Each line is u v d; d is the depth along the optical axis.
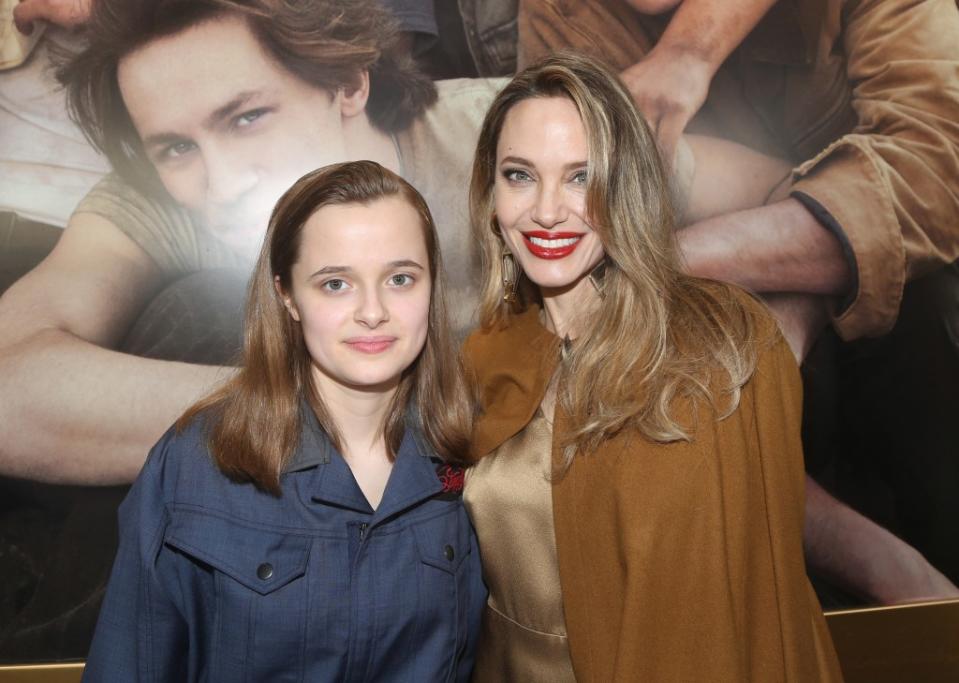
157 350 1.81
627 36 1.89
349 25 1.81
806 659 1.08
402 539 1.07
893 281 2.00
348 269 0.96
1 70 1.72
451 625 1.09
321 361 0.99
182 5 1.75
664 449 1.08
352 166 1.03
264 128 1.80
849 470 2.06
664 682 1.03
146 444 1.82
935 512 2.08
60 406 1.78
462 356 1.30
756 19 1.92
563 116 1.14
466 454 1.18
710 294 1.18
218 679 0.99
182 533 0.98
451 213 1.89
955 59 1.96
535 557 1.20
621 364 1.12
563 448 1.14
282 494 1.02
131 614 1.00
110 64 1.74
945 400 2.04
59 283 1.76
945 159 1.98
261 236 1.83
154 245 1.80
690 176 1.93
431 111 1.87
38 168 1.75
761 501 1.09
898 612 2.09
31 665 1.80
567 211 1.15
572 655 1.15
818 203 1.97
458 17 1.85
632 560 1.06
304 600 0.99
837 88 1.95
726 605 1.03
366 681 1.03
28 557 1.80
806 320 2.00
